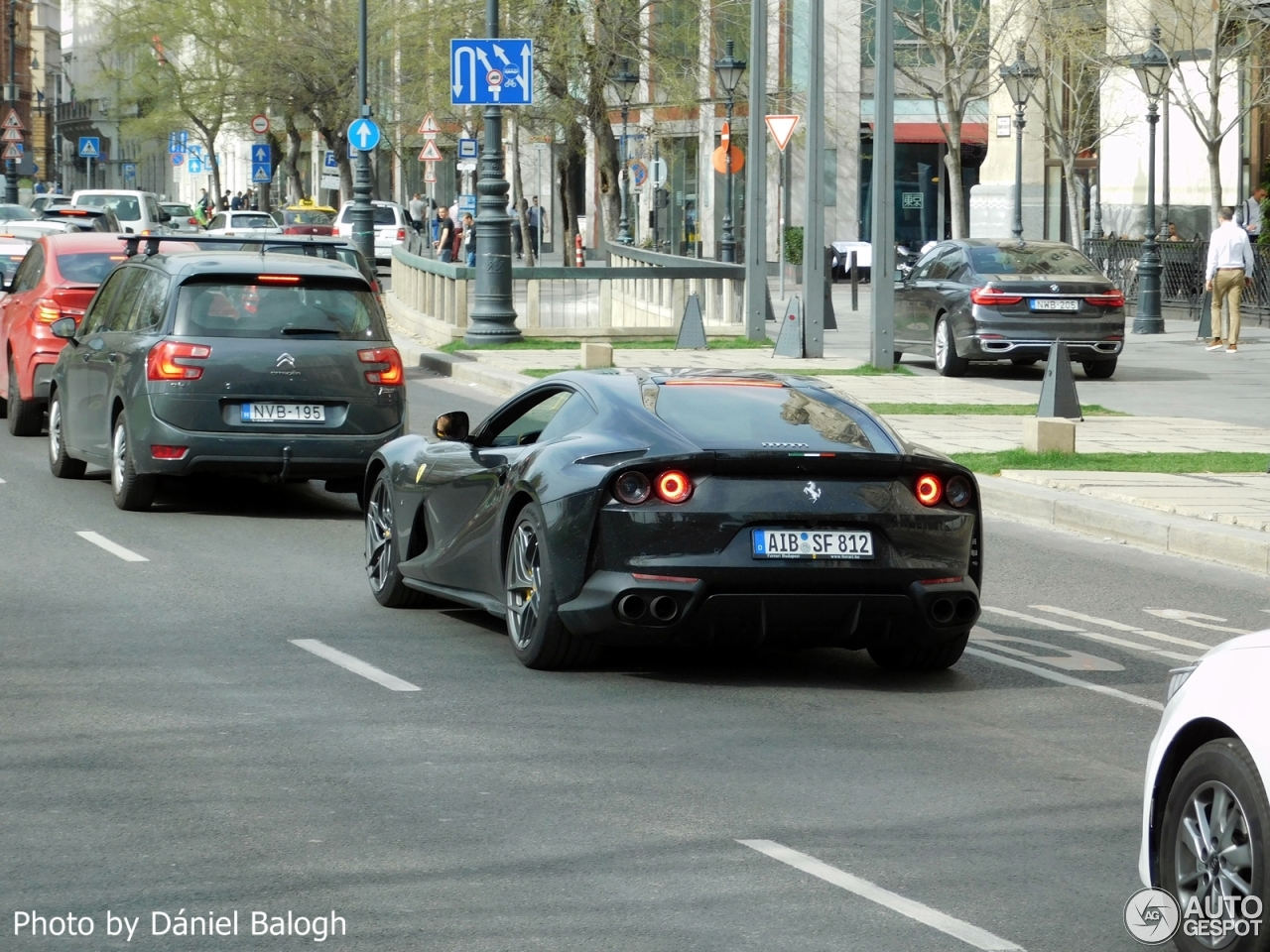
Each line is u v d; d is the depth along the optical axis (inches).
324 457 1838.1
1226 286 3917.3
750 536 1115.9
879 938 703.7
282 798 882.8
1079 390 3164.4
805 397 1229.7
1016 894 759.7
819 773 954.1
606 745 1000.9
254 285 1861.5
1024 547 1820.9
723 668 1220.5
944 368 3422.7
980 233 6663.4
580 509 1133.1
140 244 2598.4
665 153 7583.7
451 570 1306.6
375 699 1099.3
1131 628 1421.0
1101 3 5910.4
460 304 4082.2
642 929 708.0
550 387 1277.1
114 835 819.4
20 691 1102.4
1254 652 655.8
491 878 768.9
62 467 2089.1
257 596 1443.2
